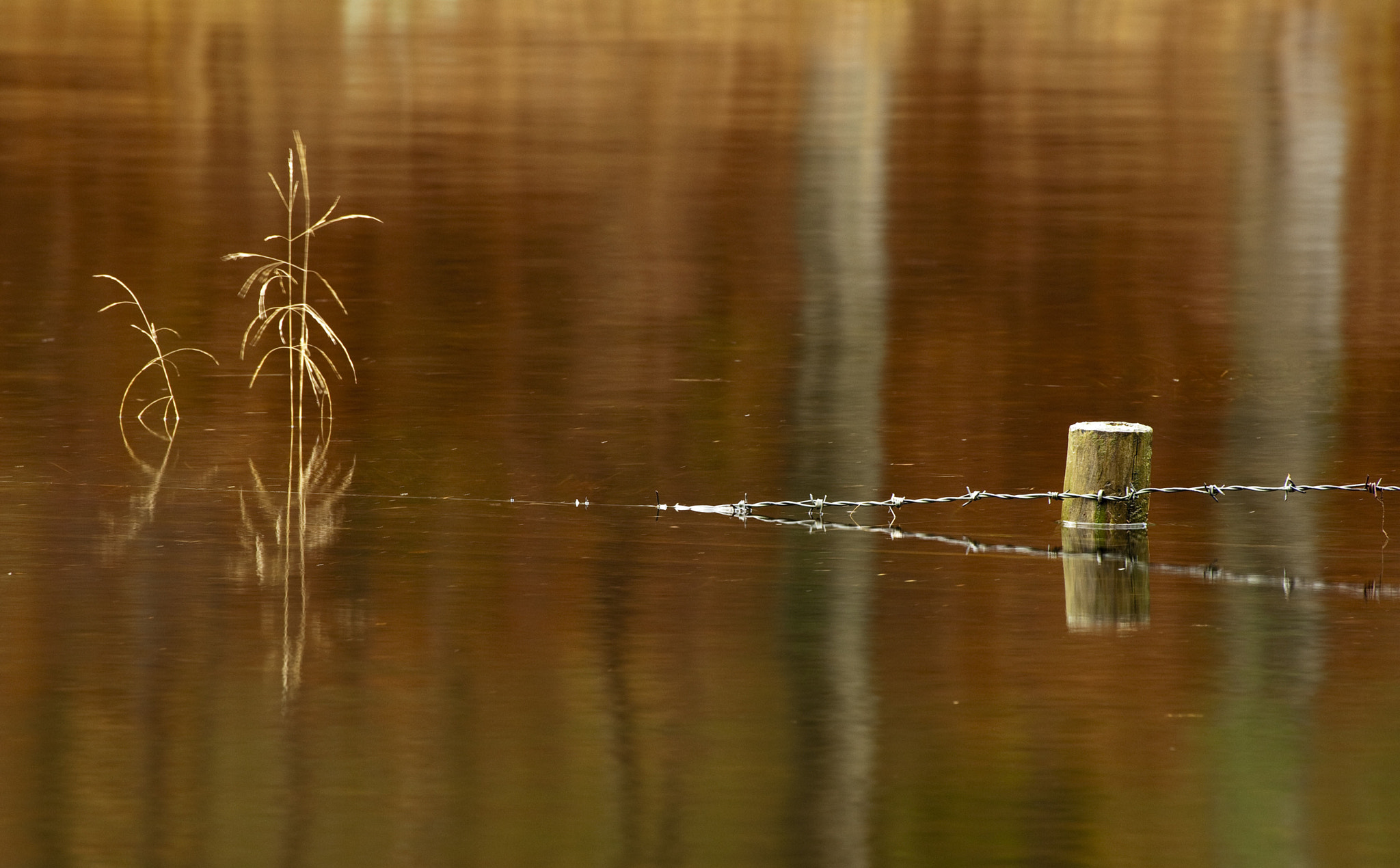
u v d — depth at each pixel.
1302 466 46.25
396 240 74.50
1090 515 40.88
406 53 136.12
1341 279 69.50
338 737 28.98
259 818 26.36
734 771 27.91
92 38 141.75
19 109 107.75
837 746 28.78
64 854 25.34
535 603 35.25
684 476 44.66
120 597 35.41
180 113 107.75
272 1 165.75
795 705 30.31
